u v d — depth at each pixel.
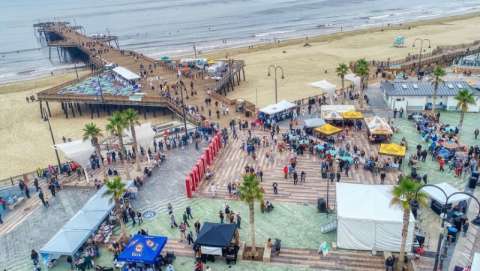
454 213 30.53
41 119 71.88
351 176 40.03
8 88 97.00
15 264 30.64
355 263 28.27
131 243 28.83
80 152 40.69
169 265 27.78
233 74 82.44
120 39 180.75
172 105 63.06
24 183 41.12
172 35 183.50
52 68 122.75
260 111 56.12
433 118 52.00
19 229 35.44
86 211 33.72
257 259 29.22
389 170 40.56
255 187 27.72
